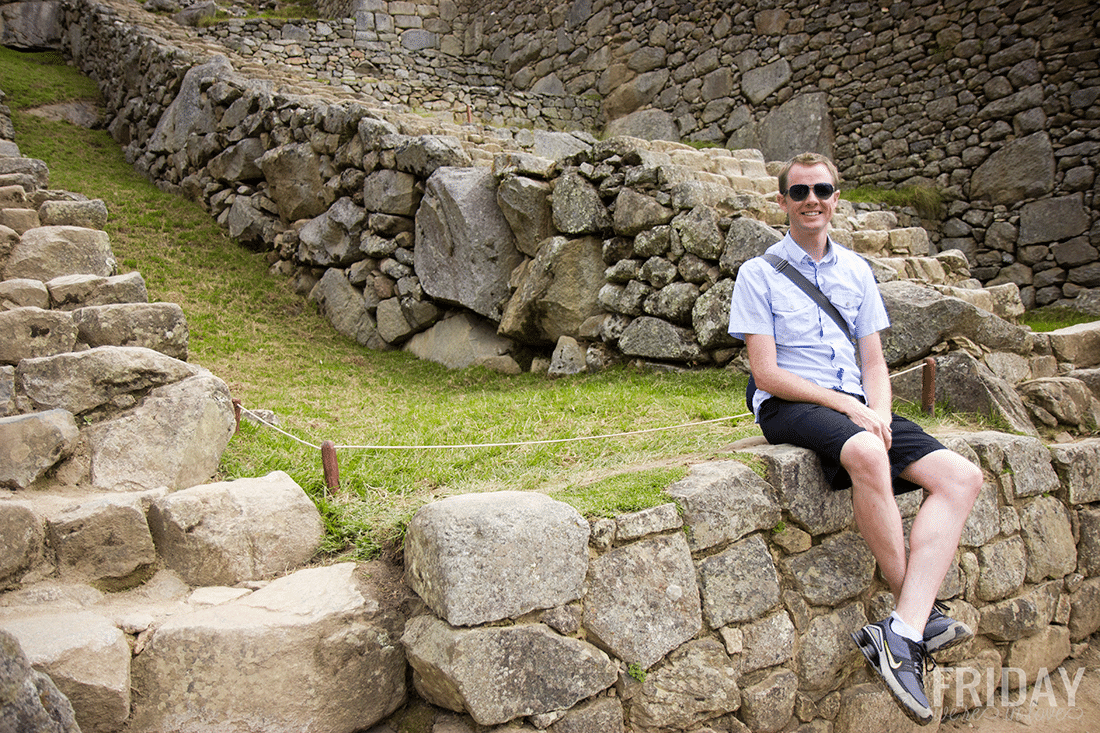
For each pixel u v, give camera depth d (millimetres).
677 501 2514
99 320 3473
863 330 2869
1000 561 3137
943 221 8422
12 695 1557
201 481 3021
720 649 2477
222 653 2090
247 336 6750
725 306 5098
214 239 8523
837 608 2758
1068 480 3469
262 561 2514
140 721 2035
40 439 2637
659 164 5648
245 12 14422
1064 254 7559
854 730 2744
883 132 8914
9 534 2234
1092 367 4539
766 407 2809
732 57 10383
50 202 4848
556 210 6172
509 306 6414
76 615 2137
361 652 2234
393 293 7383
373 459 3490
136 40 10086
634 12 11641
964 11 8148
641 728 2338
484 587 2129
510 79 13852
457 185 6578
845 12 9164
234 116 8625
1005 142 7934
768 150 9977
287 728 2113
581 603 2301
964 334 4090
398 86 11508
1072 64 7465
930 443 2555
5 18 12312
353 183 7535
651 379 5285
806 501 2701
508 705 2119
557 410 4375
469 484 3164
